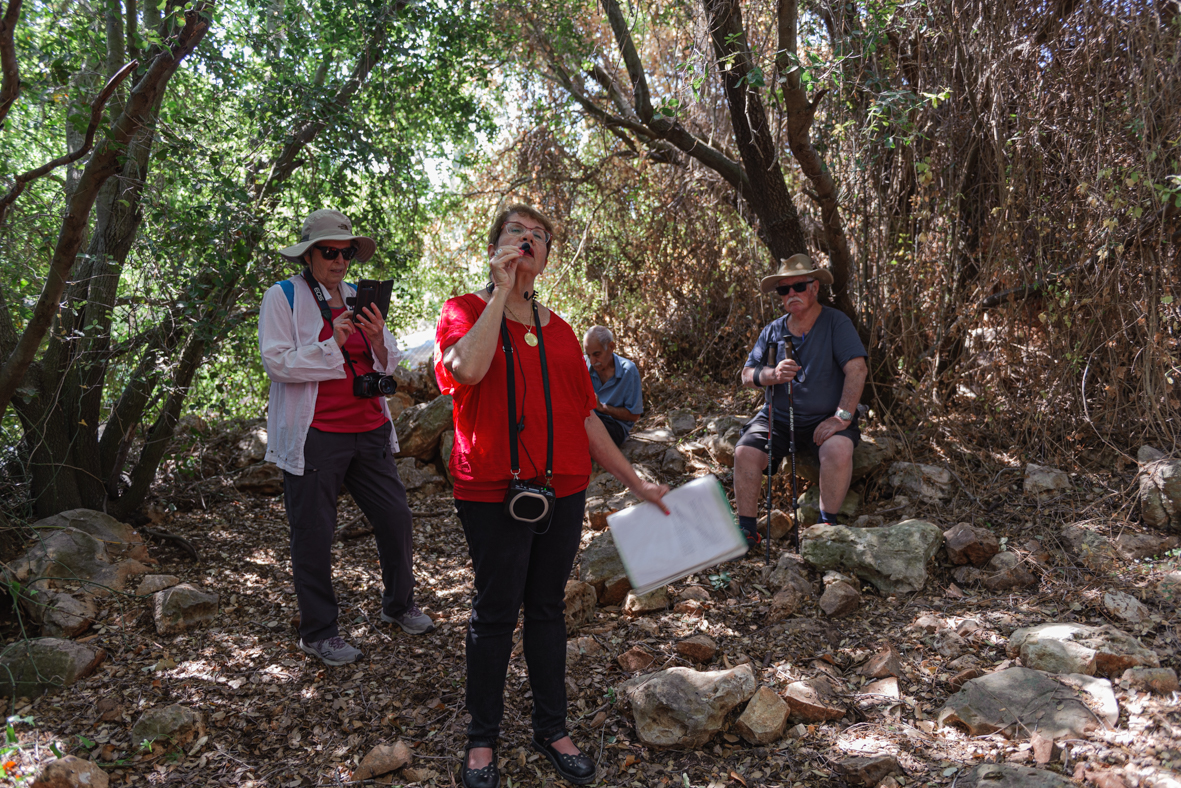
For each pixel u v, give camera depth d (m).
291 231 4.54
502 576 2.07
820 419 3.83
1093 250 3.87
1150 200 3.56
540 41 5.12
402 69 4.74
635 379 4.72
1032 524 3.61
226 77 4.22
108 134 2.71
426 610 3.32
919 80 4.17
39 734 2.49
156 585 3.43
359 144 4.36
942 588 3.28
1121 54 3.73
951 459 4.20
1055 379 4.09
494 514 2.04
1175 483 3.39
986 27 3.90
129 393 4.16
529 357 2.08
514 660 2.85
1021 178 3.99
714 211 5.76
